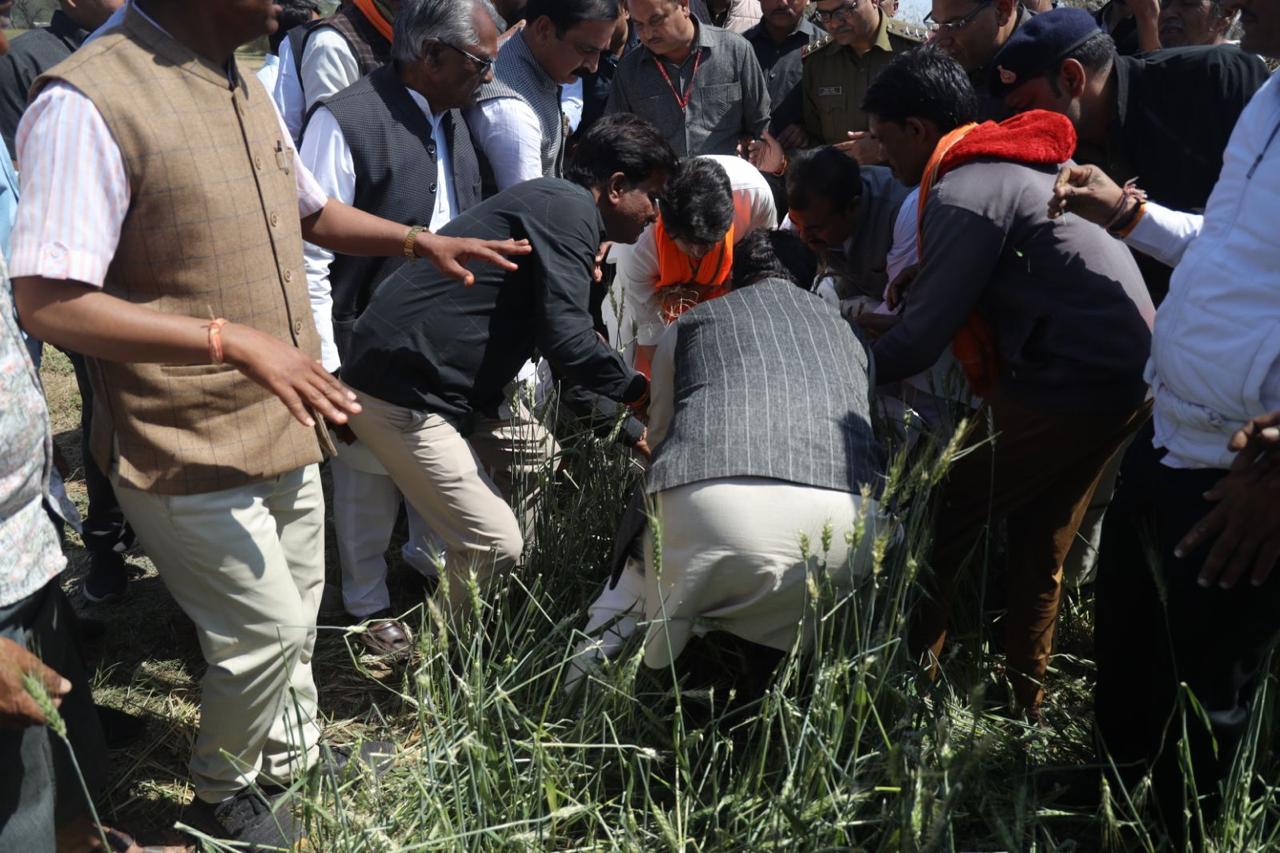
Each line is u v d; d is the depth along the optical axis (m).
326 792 2.49
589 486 3.59
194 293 2.23
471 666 2.67
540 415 3.68
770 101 5.05
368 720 3.12
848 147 3.88
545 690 2.85
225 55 2.25
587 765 2.55
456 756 2.54
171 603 3.77
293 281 2.43
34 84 2.11
